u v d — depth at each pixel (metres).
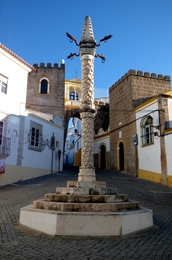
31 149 20.36
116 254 4.82
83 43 8.73
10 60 18.81
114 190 7.60
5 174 17.23
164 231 6.76
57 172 24.23
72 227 6.05
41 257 4.58
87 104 8.40
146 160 20.94
